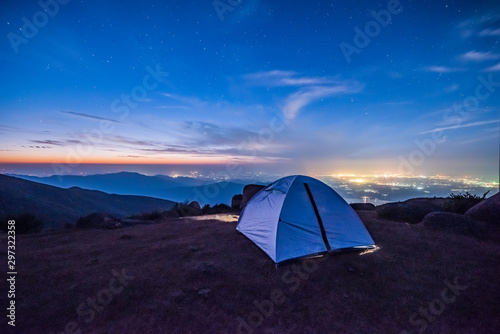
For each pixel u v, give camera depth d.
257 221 7.54
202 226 10.51
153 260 6.18
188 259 6.21
